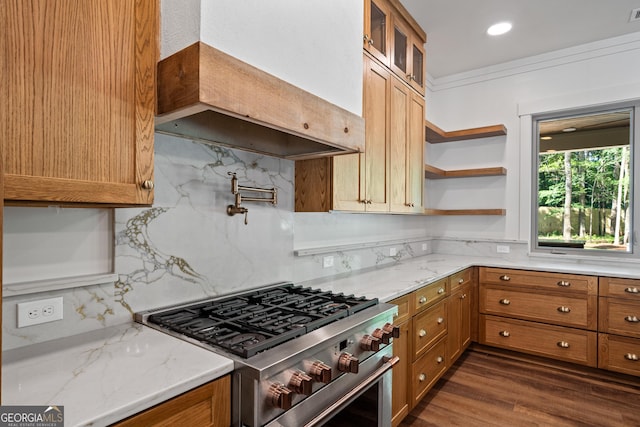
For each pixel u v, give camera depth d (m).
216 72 0.98
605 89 2.99
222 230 1.63
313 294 1.71
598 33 2.90
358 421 1.38
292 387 1.00
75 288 1.17
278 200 1.93
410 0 2.45
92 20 0.91
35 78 0.81
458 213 3.48
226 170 1.65
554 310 2.79
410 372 2.02
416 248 3.60
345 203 1.93
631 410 2.21
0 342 0.59
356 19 1.67
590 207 3.18
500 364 2.90
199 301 1.52
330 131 1.42
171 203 1.44
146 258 1.36
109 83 0.94
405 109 2.54
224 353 1.02
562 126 3.32
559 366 2.83
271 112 1.15
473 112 3.66
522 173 3.41
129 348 1.05
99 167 0.91
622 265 2.94
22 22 0.79
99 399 0.75
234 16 1.06
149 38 1.03
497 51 3.22
